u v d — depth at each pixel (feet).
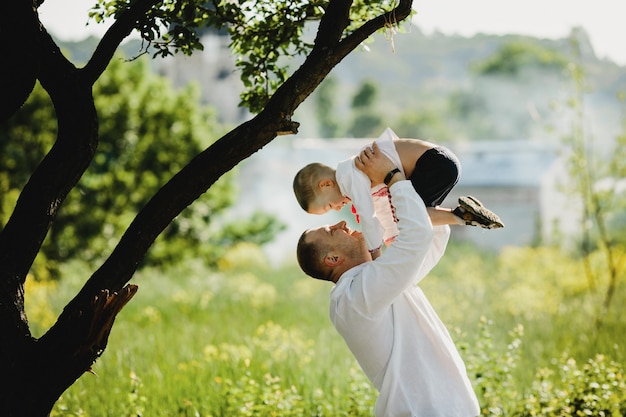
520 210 108.27
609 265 43.42
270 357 27.68
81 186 61.93
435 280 51.75
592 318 37.01
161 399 22.43
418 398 12.86
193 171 13.74
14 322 13.24
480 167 111.65
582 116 42.60
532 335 33.47
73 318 13.19
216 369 25.32
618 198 43.21
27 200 13.93
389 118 393.91
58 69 14.15
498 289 49.14
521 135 353.72
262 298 45.65
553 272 55.16
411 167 13.69
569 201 45.68
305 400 22.36
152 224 13.88
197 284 52.44
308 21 16.94
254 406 20.13
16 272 13.61
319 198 13.91
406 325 13.24
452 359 13.17
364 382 22.03
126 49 84.79
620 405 20.66
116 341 31.58
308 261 13.91
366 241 13.23
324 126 386.73
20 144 58.34
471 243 92.38
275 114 13.62
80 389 22.99
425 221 12.45
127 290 12.90
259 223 90.58
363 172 13.37
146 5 14.47
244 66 17.65
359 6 17.17
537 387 21.68
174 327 36.27
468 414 13.07
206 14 16.92
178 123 65.46
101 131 63.10
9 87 13.07
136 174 63.98
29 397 12.95
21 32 13.07
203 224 69.77
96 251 61.52
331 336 32.24
